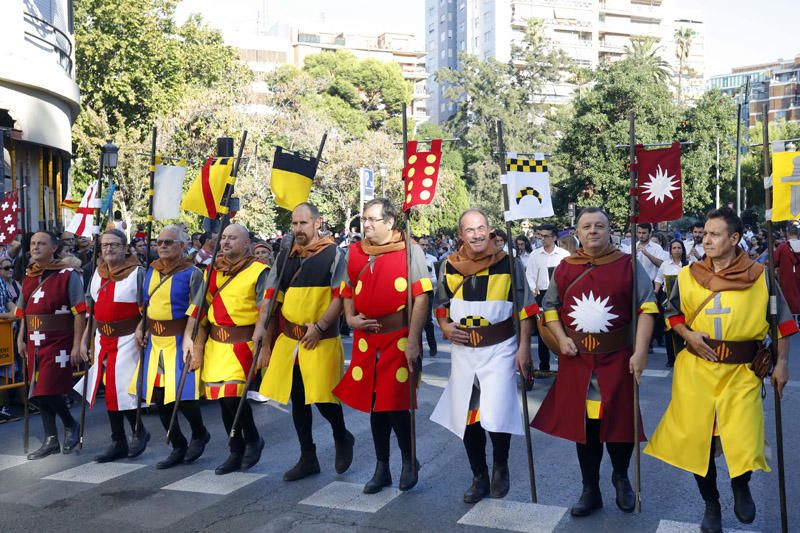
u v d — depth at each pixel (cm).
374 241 562
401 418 558
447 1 10819
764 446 454
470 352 529
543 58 6756
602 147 4062
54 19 1797
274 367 588
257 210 3588
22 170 1691
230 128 3431
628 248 1395
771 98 11269
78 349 678
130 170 3203
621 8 10431
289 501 547
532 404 866
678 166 518
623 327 494
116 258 657
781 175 458
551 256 1023
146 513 530
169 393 627
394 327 551
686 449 460
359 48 11006
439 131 7075
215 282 621
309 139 4147
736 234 457
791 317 452
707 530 466
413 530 486
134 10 3098
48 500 564
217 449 698
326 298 581
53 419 692
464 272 534
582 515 502
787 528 457
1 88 1557
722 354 453
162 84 3412
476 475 545
